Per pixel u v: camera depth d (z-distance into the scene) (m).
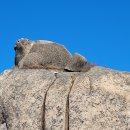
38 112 33.06
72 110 32.09
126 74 33.12
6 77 36.50
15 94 34.47
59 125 32.19
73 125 31.78
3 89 35.50
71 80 33.53
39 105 33.22
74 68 38.91
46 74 35.09
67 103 32.50
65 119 32.16
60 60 42.38
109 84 32.31
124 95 31.64
